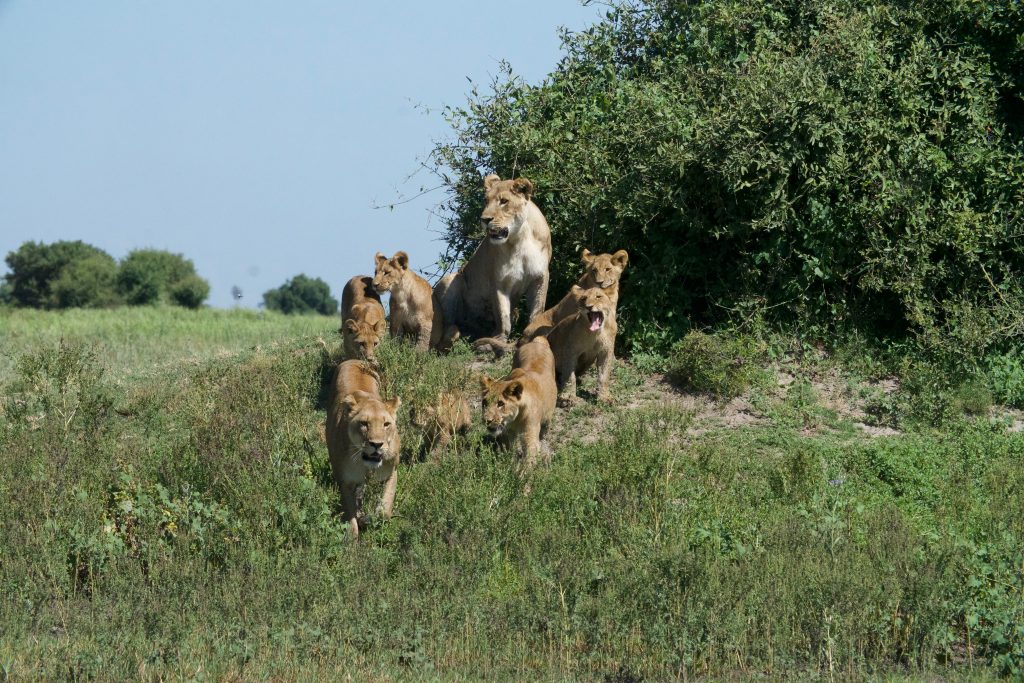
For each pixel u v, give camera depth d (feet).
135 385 144.77
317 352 144.46
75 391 133.59
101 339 205.05
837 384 131.23
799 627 76.74
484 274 138.41
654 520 92.89
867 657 76.33
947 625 77.61
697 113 142.00
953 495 102.89
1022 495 101.65
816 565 80.79
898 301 139.33
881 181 135.85
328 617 75.61
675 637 74.69
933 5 148.97
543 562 85.71
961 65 142.92
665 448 103.60
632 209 139.54
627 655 75.41
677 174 138.82
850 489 104.58
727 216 139.54
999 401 130.52
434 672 71.97
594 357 124.47
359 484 96.02
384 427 90.02
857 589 76.84
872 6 150.20
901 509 100.94
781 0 157.28
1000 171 139.33
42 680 67.36
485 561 86.02
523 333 132.57
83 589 84.23
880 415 125.18
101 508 92.63
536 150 146.92
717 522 91.40
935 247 138.00
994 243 136.67
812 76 137.39
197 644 71.61
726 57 153.38
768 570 80.84
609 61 162.61
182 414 127.24
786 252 138.41
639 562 82.53
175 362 162.61
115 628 74.33
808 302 139.03
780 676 72.28
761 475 107.55
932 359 132.46
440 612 78.07
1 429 117.91
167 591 78.23
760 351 133.49
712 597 76.89
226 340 200.03
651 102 141.90
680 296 140.56
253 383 127.34
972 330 131.23
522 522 92.38
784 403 126.62
